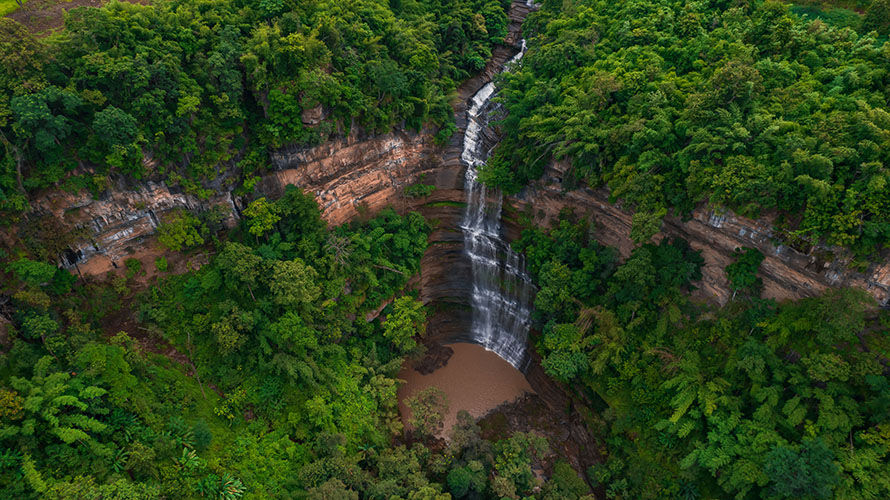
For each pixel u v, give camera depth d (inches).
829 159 1092.5
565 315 1643.7
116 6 1289.4
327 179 1664.6
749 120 1255.5
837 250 1152.2
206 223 1425.9
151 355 1285.7
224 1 1505.9
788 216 1208.8
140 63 1202.0
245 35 1481.3
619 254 1603.1
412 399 1565.0
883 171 1053.2
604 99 1534.2
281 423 1348.4
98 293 1274.6
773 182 1162.0
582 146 1499.8
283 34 1497.3
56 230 1167.6
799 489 1077.8
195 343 1365.7
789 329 1227.9
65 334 1161.4
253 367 1393.9
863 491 1041.5
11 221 1109.1
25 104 1038.4
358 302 1681.8
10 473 916.0
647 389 1432.1
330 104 1512.1
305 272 1434.5
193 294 1382.9
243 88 1433.3
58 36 1193.4
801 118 1258.6
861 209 1079.6
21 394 971.3
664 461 1375.5
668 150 1375.5
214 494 1131.3
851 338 1160.2
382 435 1470.2
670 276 1425.9
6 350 1060.5
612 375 1528.1
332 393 1462.8
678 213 1389.0
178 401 1256.8
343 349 1535.4
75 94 1131.3
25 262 1093.8
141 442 1093.8
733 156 1236.5
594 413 1584.6
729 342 1349.7
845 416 1107.9
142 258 1355.8
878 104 1227.9
